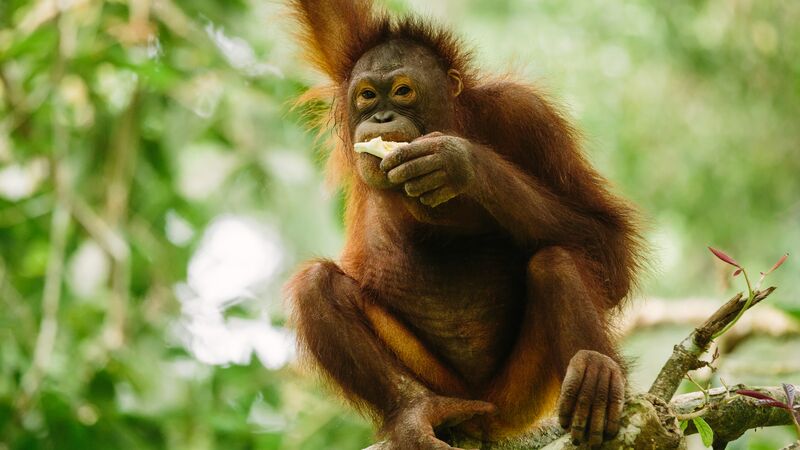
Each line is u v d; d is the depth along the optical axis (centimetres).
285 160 1501
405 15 947
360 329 845
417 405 803
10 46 1356
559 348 763
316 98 1037
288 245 1571
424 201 761
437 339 880
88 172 1528
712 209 2095
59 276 1295
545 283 776
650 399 687
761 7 2131
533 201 803
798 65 2122
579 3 2134
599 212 884
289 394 1474
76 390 1298
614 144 2058
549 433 868
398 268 885
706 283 2058
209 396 1412
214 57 1472
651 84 2108
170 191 1583
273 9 1084
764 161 2116
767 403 699
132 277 1552
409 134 844
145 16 1380
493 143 920
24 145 1444
